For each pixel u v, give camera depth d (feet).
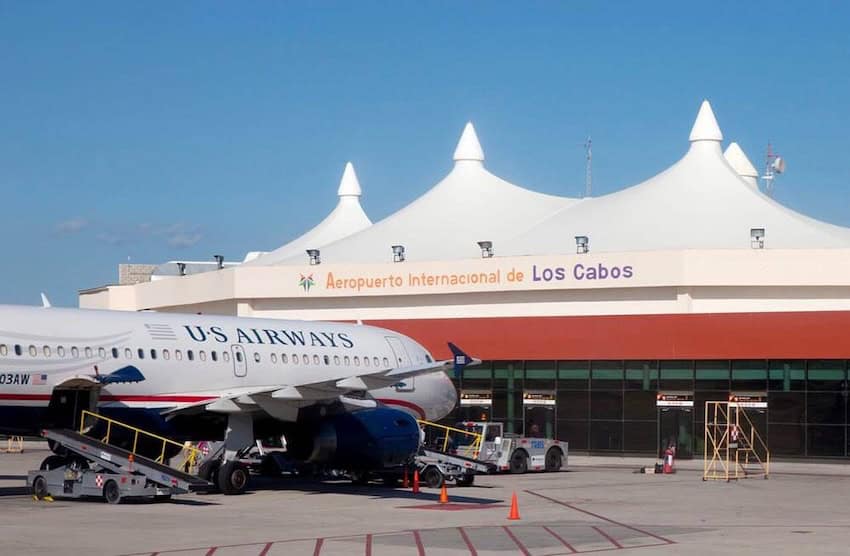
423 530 77.56
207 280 202.49
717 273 169.17
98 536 71.82
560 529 79.10
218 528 77.00
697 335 163.53
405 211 242.99
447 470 115.14
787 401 160.15
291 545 69.05
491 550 67.72
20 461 153.99
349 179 283.18
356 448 107.96
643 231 203.92
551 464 142.41
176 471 94.94
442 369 105.29
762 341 160.56
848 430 156.87
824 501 104.47
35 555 63.52
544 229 213.87
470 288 183.01
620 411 168.25
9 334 93.35
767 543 72.13
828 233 201.57
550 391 172.35
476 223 232.73
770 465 157.38
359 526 79.71
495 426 138.82
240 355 110.52
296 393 100.89
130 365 100.68
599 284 174.29
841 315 157.28
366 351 125.08
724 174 221.66
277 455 126.82
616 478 132.36
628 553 66.80
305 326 121.08
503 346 173.78
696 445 164.35
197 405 102.17
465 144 250.98
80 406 101.19
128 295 231.30
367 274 189.67
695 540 73.41
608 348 168.04
